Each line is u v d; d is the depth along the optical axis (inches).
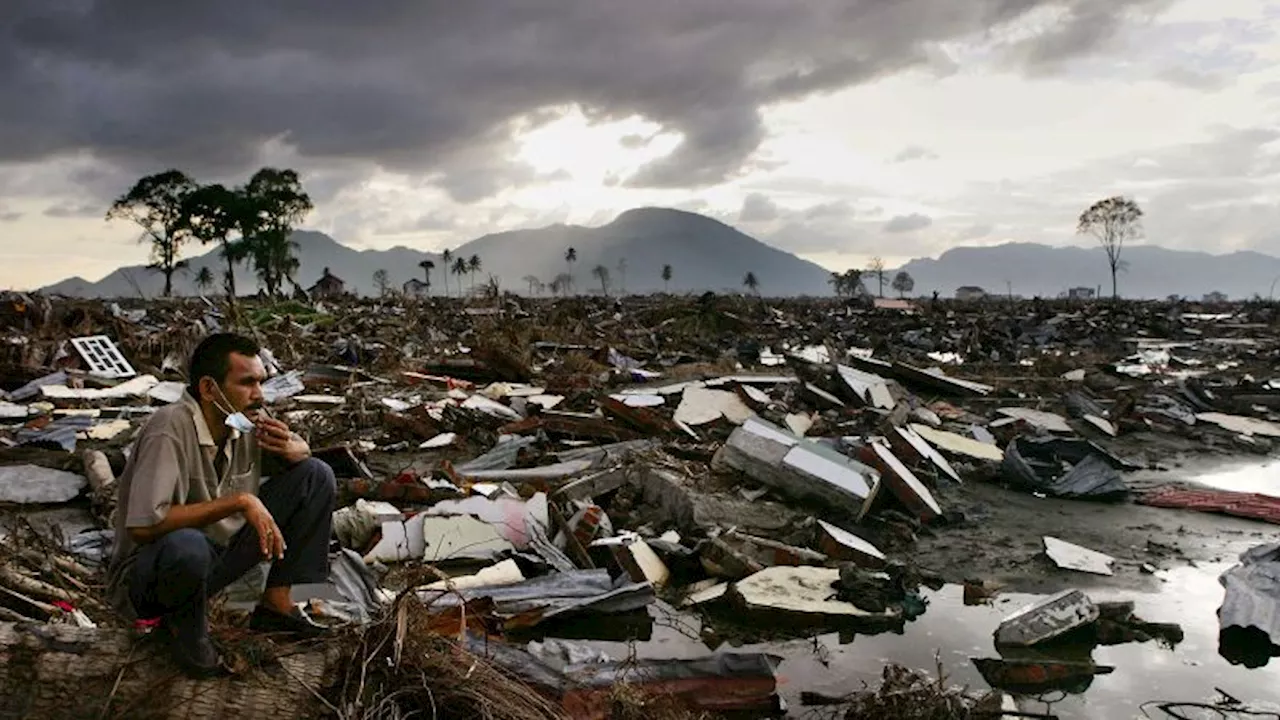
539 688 167.5
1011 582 294.4
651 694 178.9
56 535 241.4
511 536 298.5
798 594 261.4
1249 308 2066.9
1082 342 1227.2
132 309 1195.3
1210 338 1369.3
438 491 328.2
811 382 622.5
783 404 568.7
